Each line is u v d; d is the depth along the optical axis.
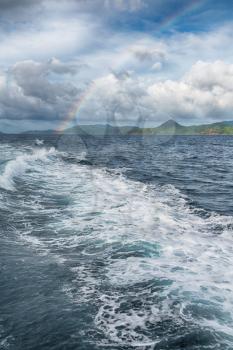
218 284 5.77
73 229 8.67
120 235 8.25
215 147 64.06
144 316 4.75
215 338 4.29
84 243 7.67
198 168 26.52
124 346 4.10
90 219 9.66
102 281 5.78
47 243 7.61
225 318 4.74
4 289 5.35
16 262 6.42
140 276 6.01
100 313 4.78
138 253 7.13
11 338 4.16
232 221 10.12
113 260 6.73
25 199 12.01
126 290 5.48
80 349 4.01
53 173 19.31
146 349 4.06
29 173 18.69
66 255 6.93
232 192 15.57
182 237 8.31
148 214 10.42
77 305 4.97
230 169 26.20
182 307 5.00
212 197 14.20
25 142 59.53
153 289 5.53
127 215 10.21
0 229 8.38
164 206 11.76
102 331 4.38
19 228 8.62
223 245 7.83
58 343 4.10
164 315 4.78
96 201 12.05
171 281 5.83
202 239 8.23
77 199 12.36
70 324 4.48
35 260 6.57
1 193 12.45
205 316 4.78
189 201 13.06
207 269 6.39
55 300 5.08
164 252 7.23
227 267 6.52
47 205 11.28
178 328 4.48
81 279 5.83
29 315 4.65
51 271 6.10
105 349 4.04
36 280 5.71
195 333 4.38
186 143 81.44
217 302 5.16
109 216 10.03
